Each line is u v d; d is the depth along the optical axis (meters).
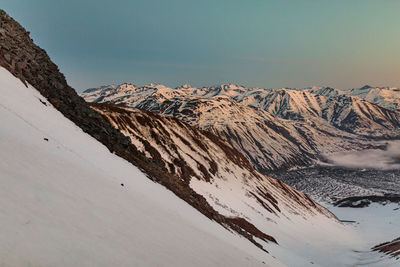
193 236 18.97
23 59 30.72
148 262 10.68
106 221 12.02
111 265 9.03
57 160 15.95
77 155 20.75
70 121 29.64
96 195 14.32
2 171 10.38
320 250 92.69
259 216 96.88
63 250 8.26
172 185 37.75
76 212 11.01
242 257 21.80
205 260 15.12
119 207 14.78
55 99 31.38
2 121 16.11
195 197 44.50
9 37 30.72
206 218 34.88
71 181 13.95
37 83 30.53
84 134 29.03
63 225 9.51
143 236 12.97
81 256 8.52
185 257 13.55
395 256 72.12
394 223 179.25
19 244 7.32
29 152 14.14
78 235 9.51
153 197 24.62
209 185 96.31
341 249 102.56
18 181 10.34
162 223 16.97
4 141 13.44
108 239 10.61
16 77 26.86
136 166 33.03
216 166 117.12
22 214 8.60
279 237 87.88
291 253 73.75
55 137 21.03
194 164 104.75
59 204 10.67
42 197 10.33
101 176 19.20
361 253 102.75
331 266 78.31
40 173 12.41
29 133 17.56
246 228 72.94
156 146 101.06
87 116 34.84
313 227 126.19
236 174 126.62
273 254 62.69
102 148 29.17
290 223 112.00
